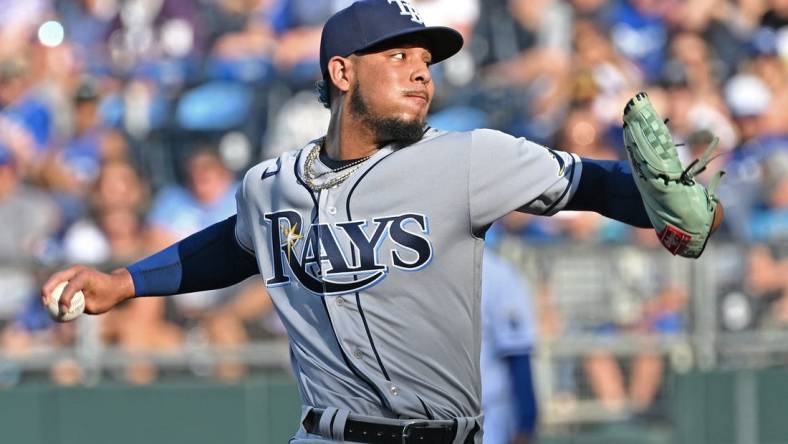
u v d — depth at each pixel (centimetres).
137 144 3112
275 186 1214
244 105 3167
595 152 3066
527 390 1856
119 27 3350
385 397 1157
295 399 2550
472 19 3328
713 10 3416
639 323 2623
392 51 1171
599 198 1141
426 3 3309
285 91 3186
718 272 2650
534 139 3109
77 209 2923
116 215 2897
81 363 2550
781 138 3272
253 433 2545
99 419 2533
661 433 2597
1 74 3133
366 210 1157
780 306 2667
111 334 2564
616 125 3114
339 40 1180
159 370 2564
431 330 1155
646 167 1064
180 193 2969
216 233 1305
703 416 2623
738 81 3338
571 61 3259
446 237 1142
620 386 2612
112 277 1270
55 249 2864
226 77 3212
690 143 2783
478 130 1172
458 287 1155
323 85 1230
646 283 2628
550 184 1130
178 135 3136
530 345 1861
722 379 2633
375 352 1158
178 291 1304
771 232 2981
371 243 1150
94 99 3170
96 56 3306
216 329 2572
